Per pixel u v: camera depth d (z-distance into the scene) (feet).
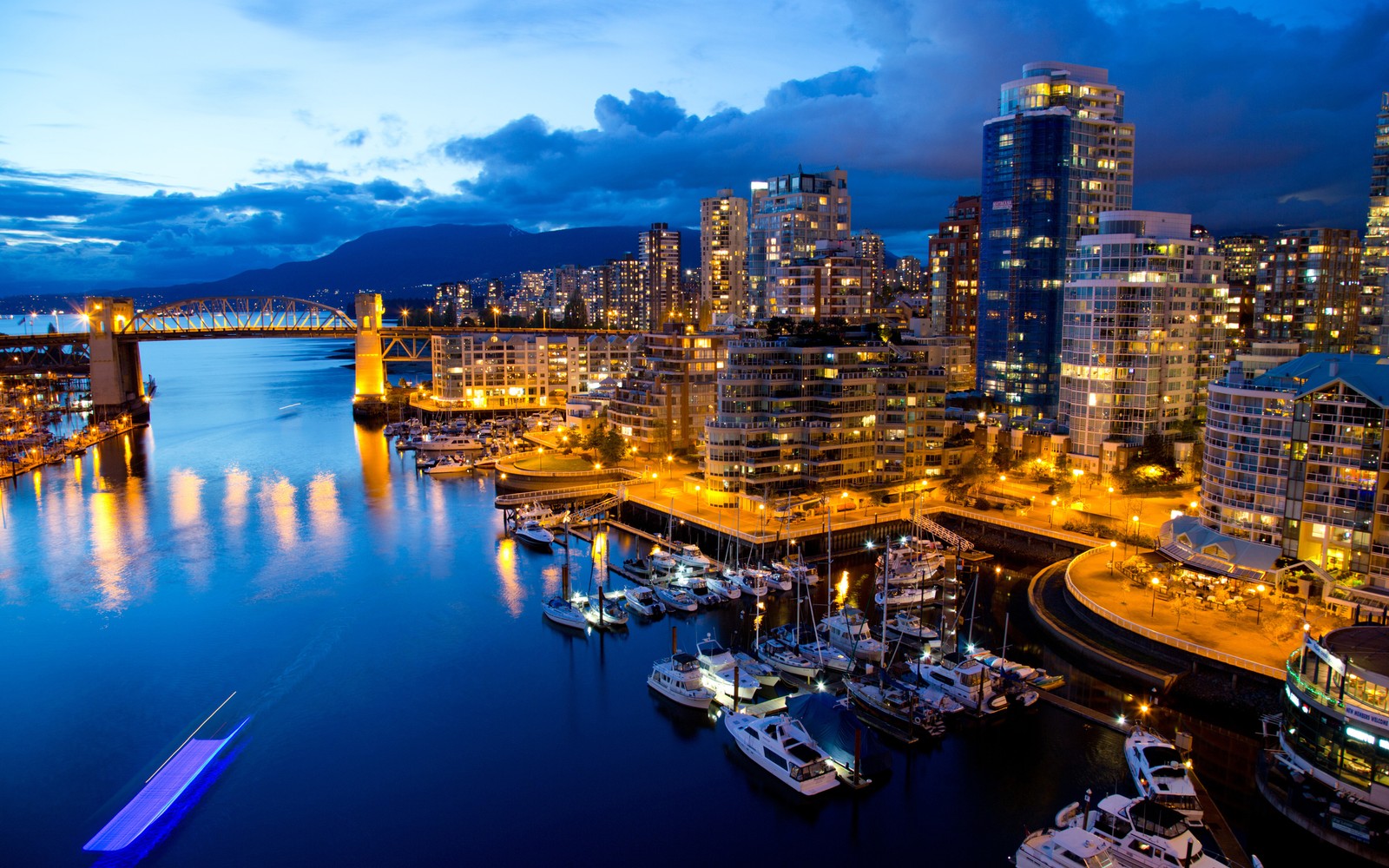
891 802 276.41
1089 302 621.72
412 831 268.00
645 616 424.87
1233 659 335.06
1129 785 280.10
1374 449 374.22
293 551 535.19
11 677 364.79
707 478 597.93
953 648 385.50
